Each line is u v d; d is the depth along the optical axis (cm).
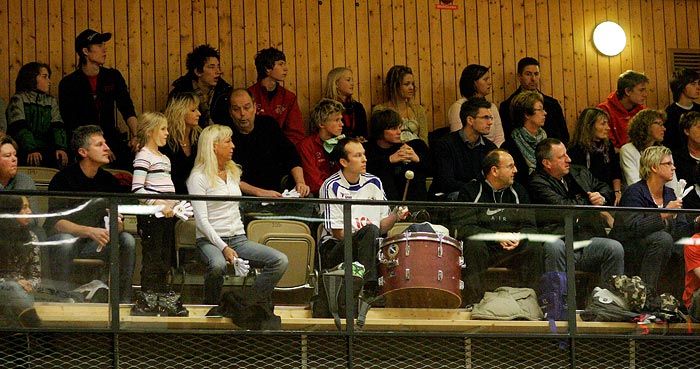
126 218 2855
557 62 4200
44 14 3806
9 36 3775
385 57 4066
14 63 3772
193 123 3316
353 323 2903
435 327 2934
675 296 3055
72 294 2800
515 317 2962
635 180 3662
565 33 4219
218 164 3077
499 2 4175
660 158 3322
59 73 3803
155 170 3100
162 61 3884
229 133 3086
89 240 2827
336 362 2908
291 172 3469
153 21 3891
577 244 3028
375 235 2947
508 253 2997
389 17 4081
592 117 3688
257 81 3728
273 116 3700
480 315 2955
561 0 4228
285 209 2934
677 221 3077
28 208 2812
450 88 4103
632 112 3981
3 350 2762
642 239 3055
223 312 2862
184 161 3288
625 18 4272
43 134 3509
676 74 3991
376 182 3197
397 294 2931
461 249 2978
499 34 4166
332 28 4034
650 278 3050
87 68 3591
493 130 3825
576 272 3020
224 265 2886
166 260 2861
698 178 3553
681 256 3066
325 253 2928
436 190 3475
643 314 3028
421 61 4091
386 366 2928
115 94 3619
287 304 2895
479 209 3005
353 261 2931
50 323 2781
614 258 3034
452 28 4128
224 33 3944
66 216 2827
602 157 3691
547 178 3356
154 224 2869
